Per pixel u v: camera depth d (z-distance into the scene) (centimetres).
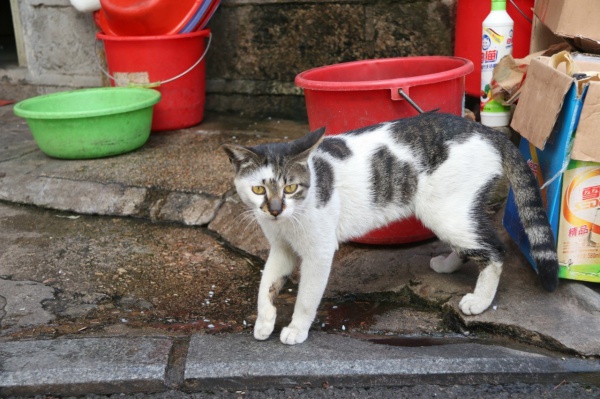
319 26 495
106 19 496
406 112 304
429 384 237
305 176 240
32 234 371
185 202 383
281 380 237
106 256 344
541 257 257
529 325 256
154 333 273
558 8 312
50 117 420
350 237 275
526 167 263
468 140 262
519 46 390
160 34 477
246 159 242
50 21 578
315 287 255
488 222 270
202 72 507
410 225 322
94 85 584
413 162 263
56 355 248
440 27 446
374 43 477
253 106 542
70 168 428
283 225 248
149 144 471
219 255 346
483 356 241
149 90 465
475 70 398
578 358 242
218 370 238
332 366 238
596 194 263
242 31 526
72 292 309
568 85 246
